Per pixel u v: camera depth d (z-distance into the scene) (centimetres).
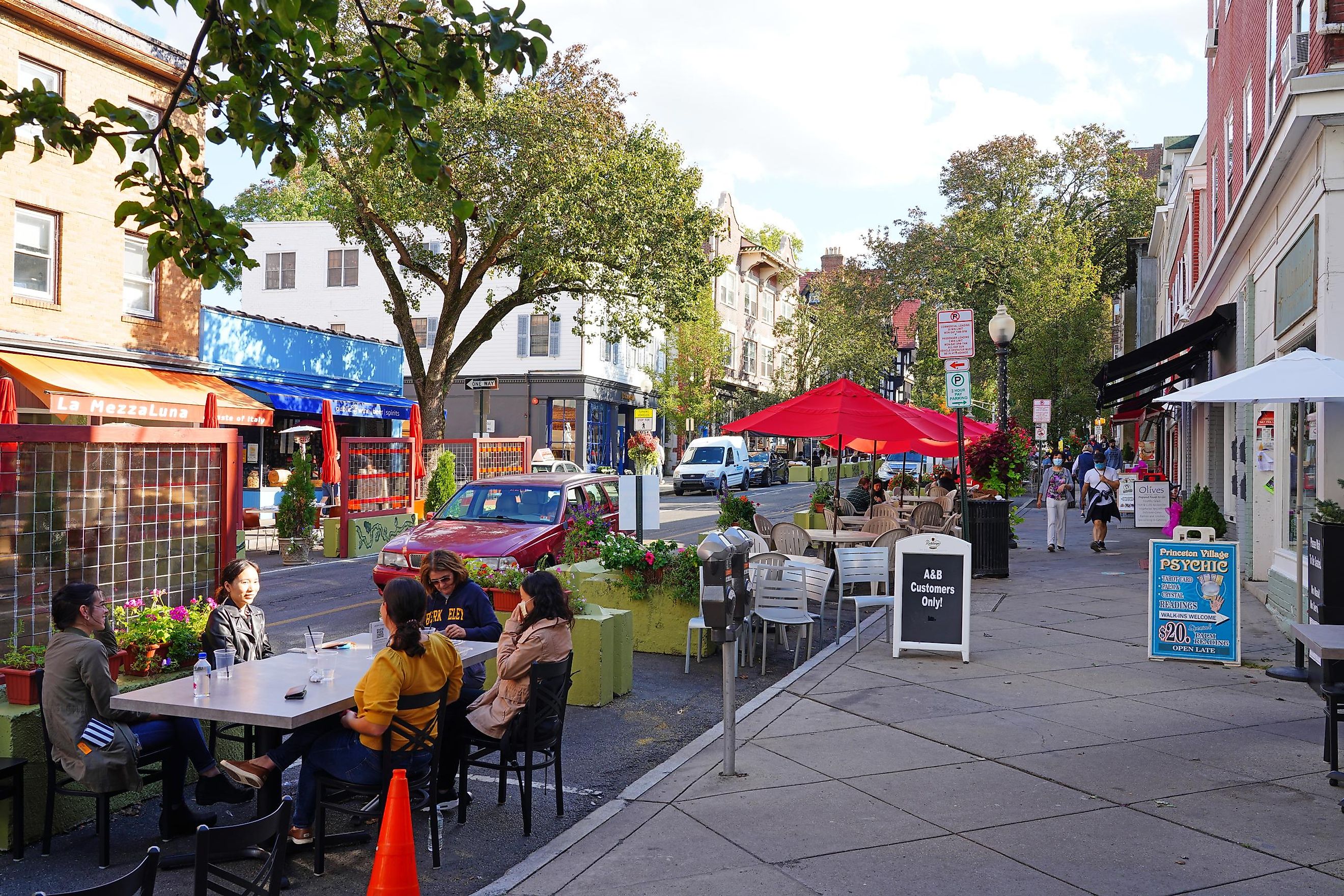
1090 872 474
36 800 546
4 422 1575
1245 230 1462
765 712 776
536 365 4412
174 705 505
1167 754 656
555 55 2455
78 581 676
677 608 1040
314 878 503
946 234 4072
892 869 480
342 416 3002
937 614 966
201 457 772
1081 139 4531
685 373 4984
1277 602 1177
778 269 6594
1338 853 493
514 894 462
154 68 2030
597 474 1462
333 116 538
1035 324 3669
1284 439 1205
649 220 2506
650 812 564
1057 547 1923
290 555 1786
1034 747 675
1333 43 1012
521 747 568
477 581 960
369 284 4522
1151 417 3509
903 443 1861
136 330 2092
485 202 2341
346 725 513
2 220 1792
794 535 1396
